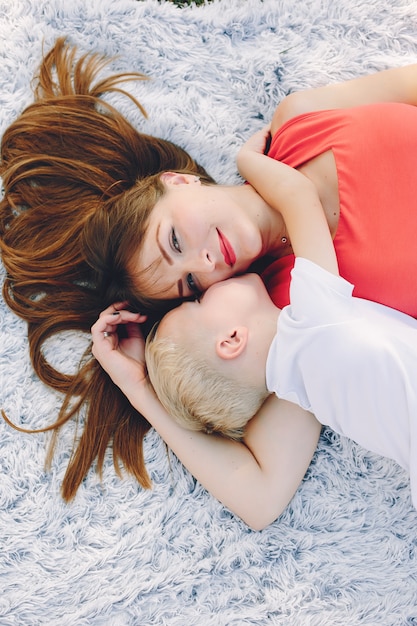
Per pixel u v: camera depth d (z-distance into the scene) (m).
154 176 1.09
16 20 1.20
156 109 1.20
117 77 1.20
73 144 1.17
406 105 1.03
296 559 1.10
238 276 1.04
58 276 1.15
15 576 1.09
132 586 1.08
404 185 0.98
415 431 0.89
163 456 1.13
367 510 1.10
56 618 1.08
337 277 0.95
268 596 1.08
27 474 1.11
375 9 1.20
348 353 0.91
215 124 1.21
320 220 1.00
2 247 1.16
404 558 1.09
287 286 1.08
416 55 1.20
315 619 1.07
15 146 1.18
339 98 1.11
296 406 1.06
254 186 1.07
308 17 1.21
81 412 1.15
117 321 1.10
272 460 1.05
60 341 1.16
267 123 1.21
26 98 1.20
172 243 1.01
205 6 1.22
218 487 1.05
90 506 1.11
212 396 1.01
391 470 1.10
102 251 1.06
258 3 1.21
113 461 1.12
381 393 0.90
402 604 1.07
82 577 1.09
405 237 0.98
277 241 1.09
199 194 1.03
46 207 1.17
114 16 1.20
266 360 0.99
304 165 1.06
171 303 1.07
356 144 1.01
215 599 1.08
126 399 1.14
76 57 1.21
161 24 1.21
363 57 1.20
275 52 1.20
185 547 1.10
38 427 1.13
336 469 1.11
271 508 1.05
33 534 1.10
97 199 1.17
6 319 1.16
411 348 0.91
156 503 1.11
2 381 1.14
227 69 1.21
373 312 0.97
